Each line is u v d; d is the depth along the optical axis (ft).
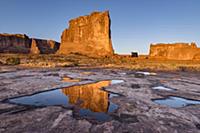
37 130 21.63
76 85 58.23
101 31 337.52
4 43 472.44
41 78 69.46
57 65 155.53
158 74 103.86
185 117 28.30
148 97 42.11
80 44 359.25
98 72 107.96
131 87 55.62
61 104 34.37
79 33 367.66
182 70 139.33
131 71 122.93
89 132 21.67
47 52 558.97
